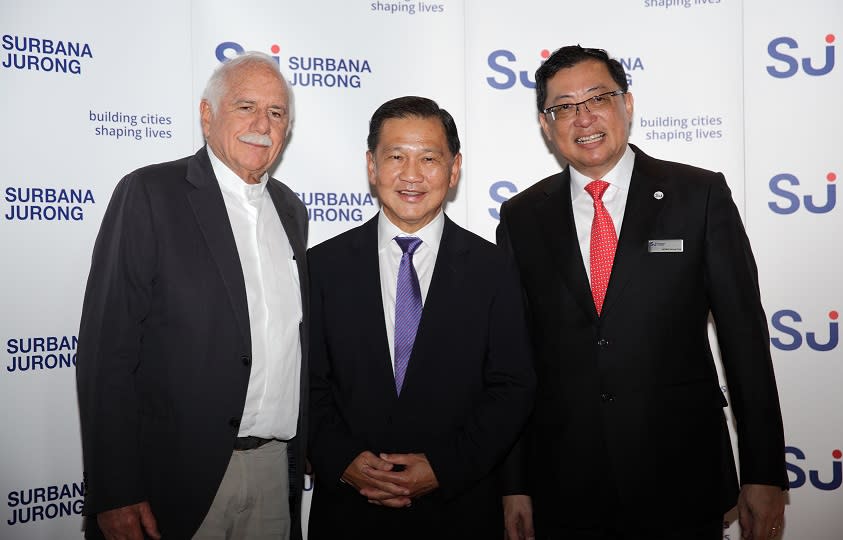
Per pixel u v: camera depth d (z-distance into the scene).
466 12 2.85
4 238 2.44
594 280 1.99
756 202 2.77
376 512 1.81
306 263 2.04
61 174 2.53
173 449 1.70
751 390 1.89
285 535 1.93
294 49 2.76
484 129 2.86
